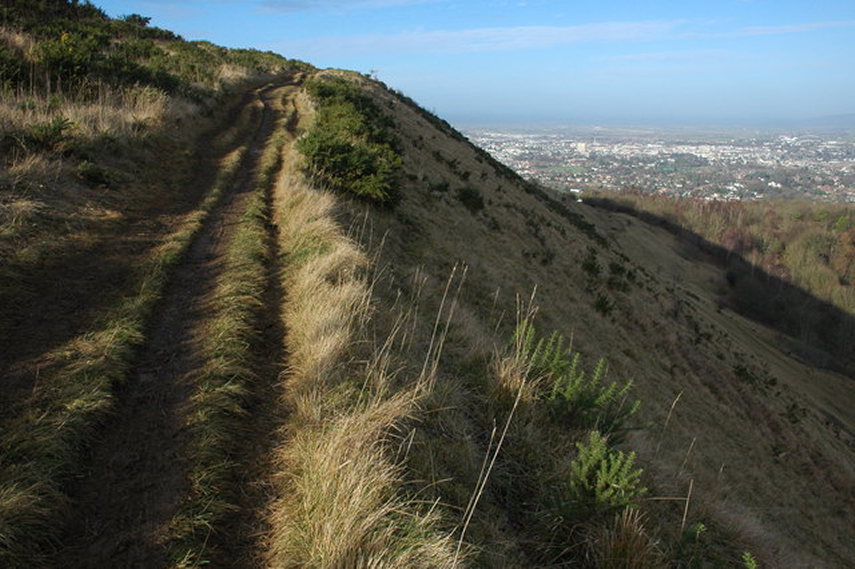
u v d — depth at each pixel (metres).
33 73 12.16
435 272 10.84
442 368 5.39
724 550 5.07
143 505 2.74
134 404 3.53
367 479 2.91
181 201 8.63
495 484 4.04
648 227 75.31
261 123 18.22
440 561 2.61
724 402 17.69
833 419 27.77
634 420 9.80
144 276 5.46
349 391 3.91
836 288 64.69
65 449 2.91
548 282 16.92
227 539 2.68
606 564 3.46
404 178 17.11
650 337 18.81
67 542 2.47
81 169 7.91
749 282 62.41
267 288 5.88
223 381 3.86
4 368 3.56
